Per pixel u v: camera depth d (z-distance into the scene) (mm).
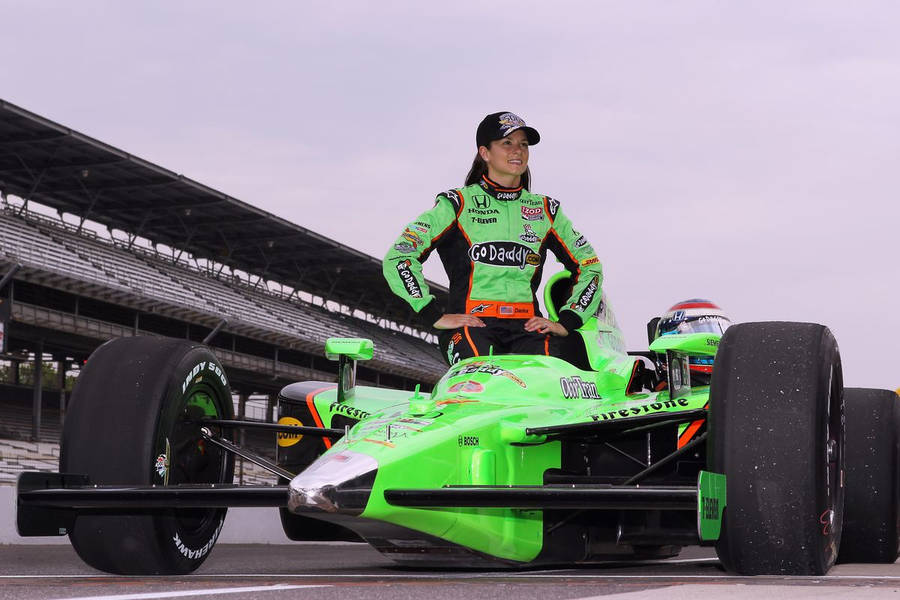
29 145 34812
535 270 5734
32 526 4117
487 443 4418
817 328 4141
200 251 46344
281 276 50938
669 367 4727
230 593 3209
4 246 32062
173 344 4793
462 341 5477
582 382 5105
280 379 43688
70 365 42875
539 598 3014
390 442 4129
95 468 4461
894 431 5656
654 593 3082
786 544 3873
